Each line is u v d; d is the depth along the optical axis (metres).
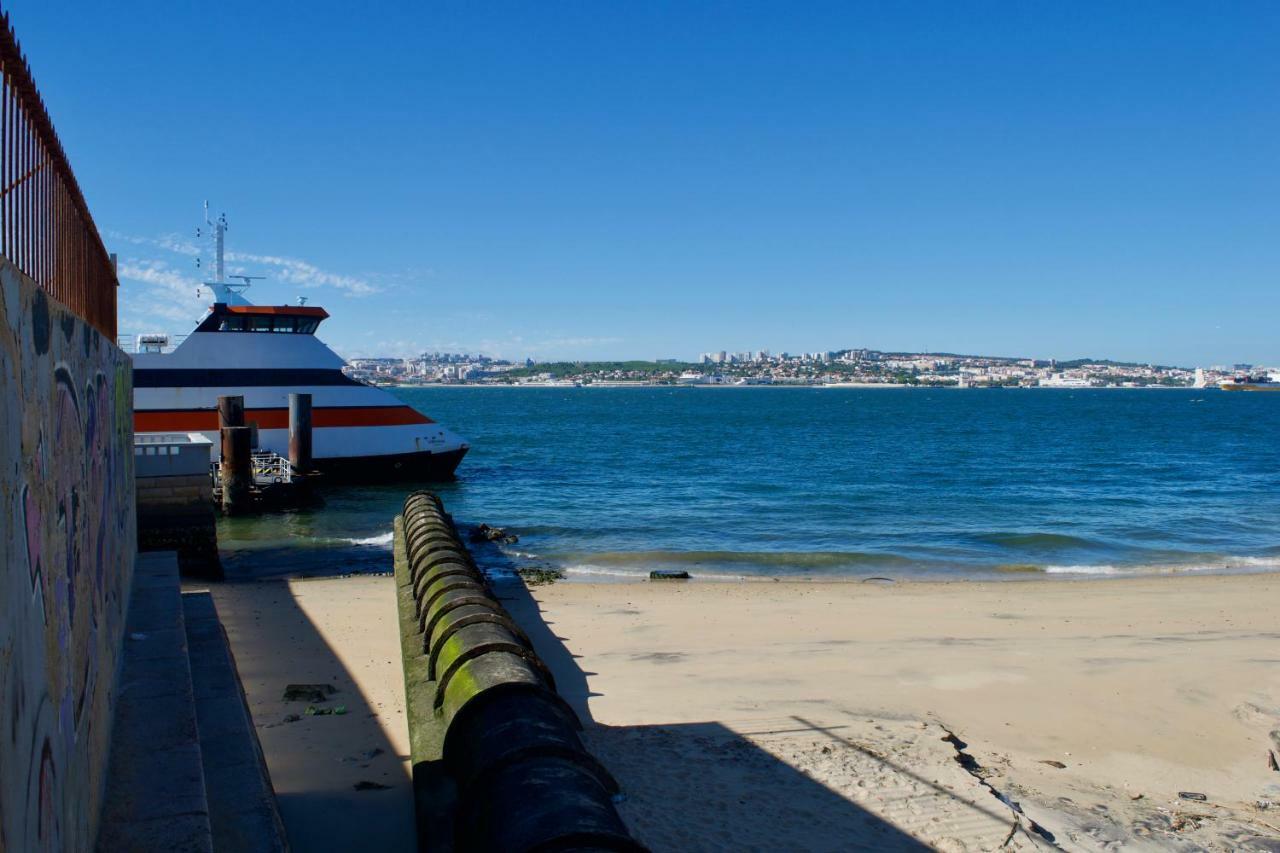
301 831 9.55
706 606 20.61
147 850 6.49
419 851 8.41
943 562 27.84
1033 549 30.30
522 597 21.61
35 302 5.09
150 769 7.78
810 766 10.95
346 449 40.84
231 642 16.66
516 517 37.41
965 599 21.67
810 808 9.89
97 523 8.21
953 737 12.34
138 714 8.98
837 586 23.42
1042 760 11.81
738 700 13.81
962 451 74.00
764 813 9.77
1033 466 61.12
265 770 9.10
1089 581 24.70
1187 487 48.97
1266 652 16.78
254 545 30.12
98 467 8.59
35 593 4.73
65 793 5.41
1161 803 10.61
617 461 63.41
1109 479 53.00
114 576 10.16
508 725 7.98
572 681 14.81
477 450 72.88
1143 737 12.66
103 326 11.20
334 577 24.83
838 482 50.94
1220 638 17.91
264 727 12.37
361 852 9.16
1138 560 28.56
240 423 37.22
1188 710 13.69
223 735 9.45
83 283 8.70
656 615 19.62
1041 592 22.73
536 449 74.12
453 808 7.87
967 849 9.14
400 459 41.94
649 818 9.59
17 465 4.37
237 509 35.19
